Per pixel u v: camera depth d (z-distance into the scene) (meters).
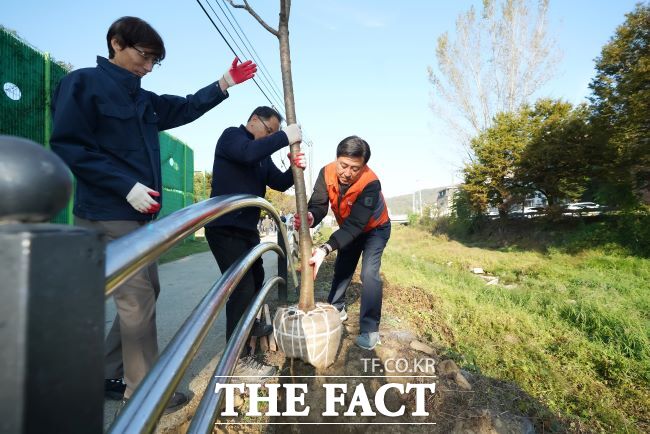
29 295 0.34
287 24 2.61
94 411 0.41
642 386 3.99
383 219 3.19
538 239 18.53
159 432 2.27
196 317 1.22
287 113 2.64
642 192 17.05
